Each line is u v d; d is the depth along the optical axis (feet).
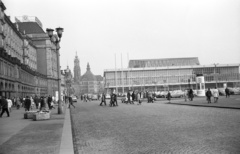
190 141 28.81
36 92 264.31
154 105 111.96
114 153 24.93
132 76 460.14
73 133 38.83
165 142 28.94
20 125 51.55
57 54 84.28
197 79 201.67
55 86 348.38
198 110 71.82
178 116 57.11
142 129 39.88
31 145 29.63
